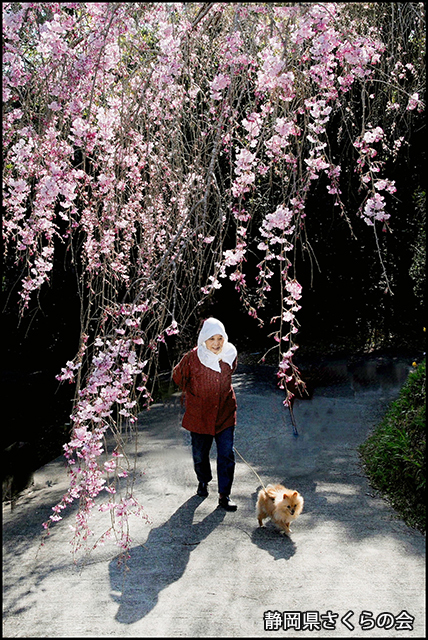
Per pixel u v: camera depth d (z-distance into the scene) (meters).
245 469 4.68
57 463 5.26
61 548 3.45
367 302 10.62
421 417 4.83
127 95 3.10
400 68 3.76
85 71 2.70
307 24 2.35
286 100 2.42
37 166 2.97
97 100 3.17
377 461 4.53
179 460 4.84
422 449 4.23
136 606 2.80
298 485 4.30
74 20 2.67
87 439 2.54
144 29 3.02
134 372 2.43
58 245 7.38
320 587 2.89
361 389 7.28
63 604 2.85
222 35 2.95
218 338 3.71
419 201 9.77
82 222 3.56
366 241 9.93
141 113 3.11
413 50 3.80
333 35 2.49
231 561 3.18
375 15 3.16
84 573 3.14
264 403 6.68
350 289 10.38
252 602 2.78
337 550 3.27
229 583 2.96
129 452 5.04
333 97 2.76
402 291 10.84
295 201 2.55
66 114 2.96
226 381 3.83
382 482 4.23
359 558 3.17
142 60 2.86
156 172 3.35
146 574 3.08
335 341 10.51
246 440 5.41
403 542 3.35
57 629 2.63
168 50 2.59
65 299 8.21
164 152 3.18
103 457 4.88
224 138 2.68
